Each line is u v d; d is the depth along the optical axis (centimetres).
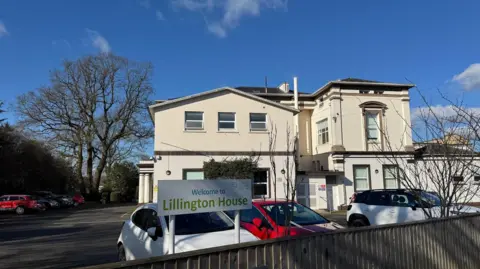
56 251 1064
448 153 707
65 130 4547
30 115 4297
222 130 2405
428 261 518
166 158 2302
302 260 379
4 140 3731
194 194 502
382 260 456
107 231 1587
